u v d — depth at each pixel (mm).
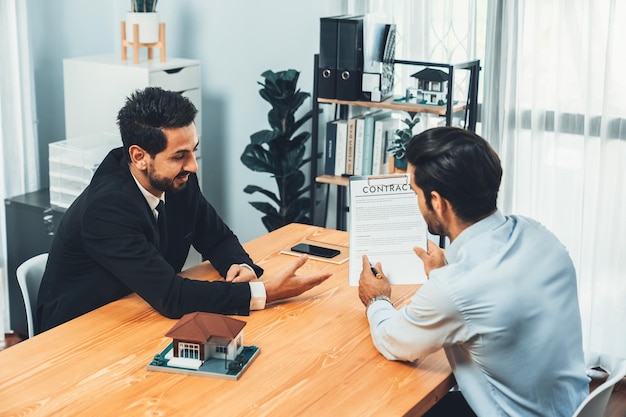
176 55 4500
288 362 1976
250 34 4258
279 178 4043
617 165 3449
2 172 4148
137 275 2230
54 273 2439
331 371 1940
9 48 4098
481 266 1832
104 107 4070
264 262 2609
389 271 2303
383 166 3840
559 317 1867
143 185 2348
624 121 3408
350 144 3848
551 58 3516
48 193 4164
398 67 3883
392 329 1969
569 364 1908
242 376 1905
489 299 1803
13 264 4117
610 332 3598
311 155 4004
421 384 1896
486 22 3629
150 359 1977
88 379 1877
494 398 1896
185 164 2260
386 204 2295
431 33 3783
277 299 2291
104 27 4645
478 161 1833
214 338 1939
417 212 2301
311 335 2121
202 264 2625
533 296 1832
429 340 1885
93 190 2318
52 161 3900
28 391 1820
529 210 3678
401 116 3928
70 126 4203
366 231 2301
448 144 1845
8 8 4062
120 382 1867
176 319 2215
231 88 4383
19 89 4176
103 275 2385
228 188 4535
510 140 3641
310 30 4082
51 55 4590
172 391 1832
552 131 3586
